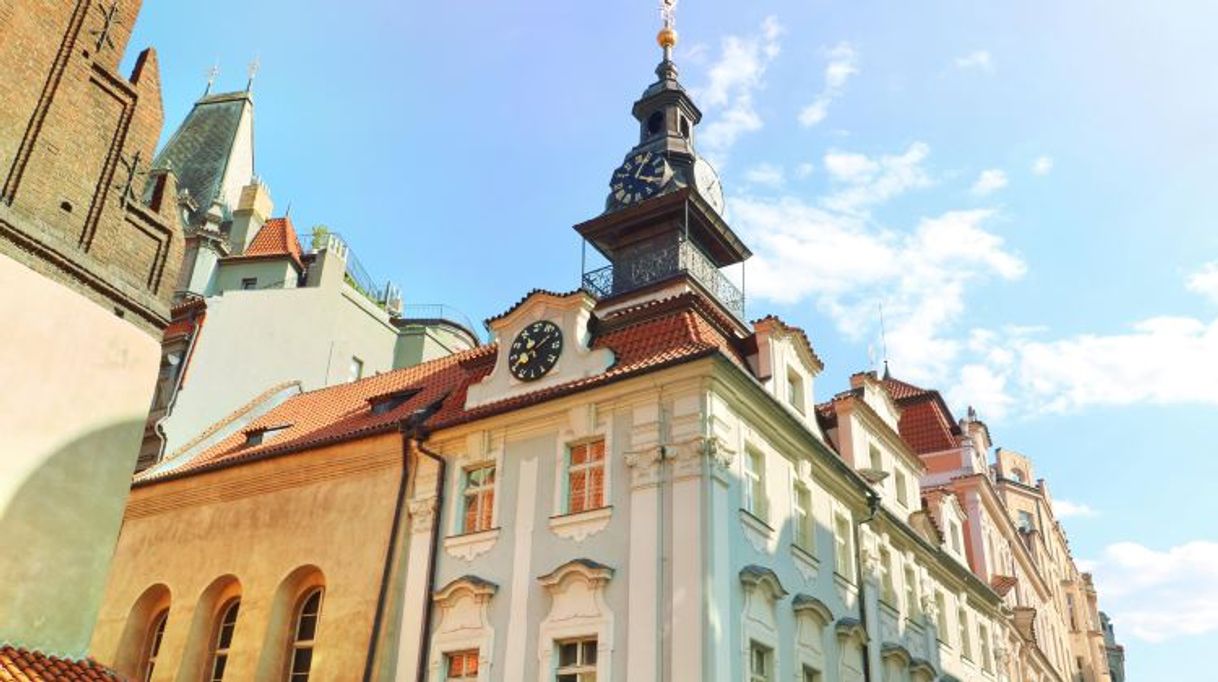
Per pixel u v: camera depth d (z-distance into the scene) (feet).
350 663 65.62
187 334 101.65
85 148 56.18
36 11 54.39
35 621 48.24
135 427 55.57
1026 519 183.83
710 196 98.53
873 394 92.84
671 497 57.67
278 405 99.50
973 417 138.72
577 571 58.13
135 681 75.97
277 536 74.90
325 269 125.29
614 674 54.60
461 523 66.80
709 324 69.10
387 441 72.54
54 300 52.39
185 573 77.97
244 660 70.59
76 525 51.11
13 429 49.03
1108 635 304.91
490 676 59.36
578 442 63.72
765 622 58.95
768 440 66.03
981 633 107.86
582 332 68.13
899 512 89.66
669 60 108.27
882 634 76.33
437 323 147.23
